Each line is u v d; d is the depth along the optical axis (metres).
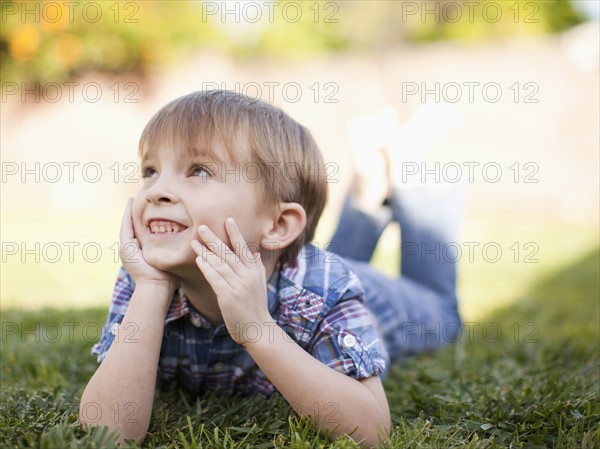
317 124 7.41
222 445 1.20
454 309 2.47
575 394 1.48
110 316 1.52
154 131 1.36
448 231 2.49
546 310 2.95
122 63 7.38
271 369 1.27
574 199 7.13
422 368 1.96
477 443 1.21
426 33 9.11
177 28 7.49
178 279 1.37
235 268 1.27
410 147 2.53
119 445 1.17
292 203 1.43
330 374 1.30
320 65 7.41
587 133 7.10
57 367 1.85
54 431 1.15
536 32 9.53
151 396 1.28
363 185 2.56
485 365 1.97
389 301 2.17
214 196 1.32
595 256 4.73
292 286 1.46
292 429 1.23
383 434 1.28
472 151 7.30
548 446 1.26
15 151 7.38
